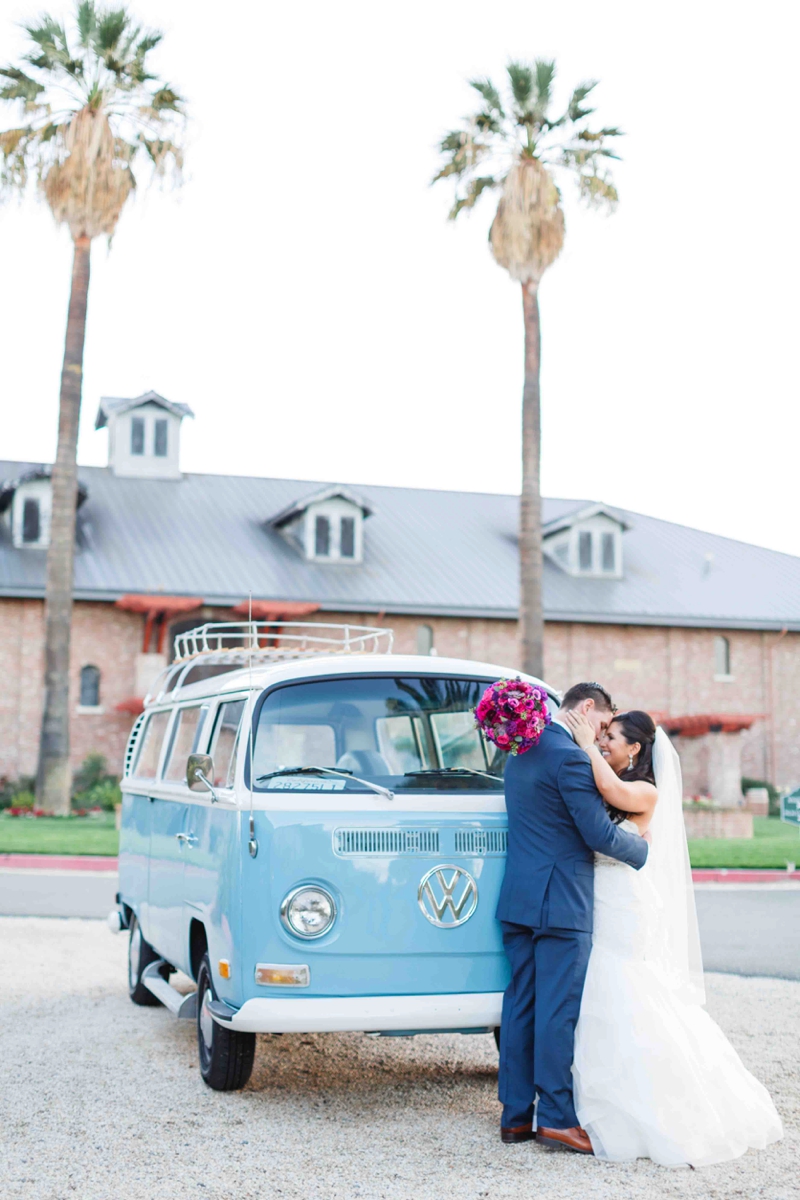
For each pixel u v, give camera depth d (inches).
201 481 1428.4
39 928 462.3
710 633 1397.6
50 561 974.4
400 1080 253.0
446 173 983.6
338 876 212.7
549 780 209.9
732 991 349.4
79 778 1182.3
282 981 208.8
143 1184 186.4
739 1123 202.7
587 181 968.3
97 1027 301.1
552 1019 205.2
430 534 1416.1
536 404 998.4
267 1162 197.2
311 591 1235.2
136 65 944.9
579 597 1358.3
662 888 217.2
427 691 245.1
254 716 229.3
